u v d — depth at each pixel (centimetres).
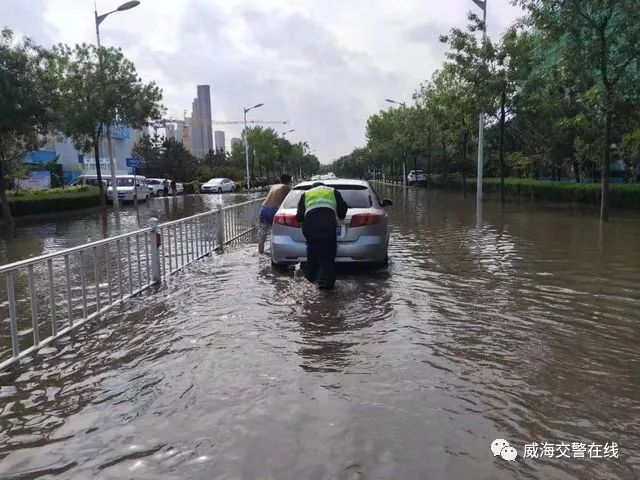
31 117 2123
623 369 462
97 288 650
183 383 442
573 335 551
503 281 802
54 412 400
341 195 860
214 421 376
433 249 1134
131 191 3522
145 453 340
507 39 2381
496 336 547
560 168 3112
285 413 385
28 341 572
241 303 688
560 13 1480
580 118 1961
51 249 1416
